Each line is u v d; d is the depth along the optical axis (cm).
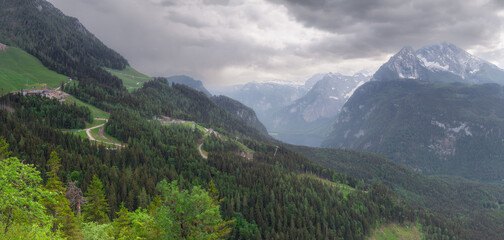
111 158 15775
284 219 16050
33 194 3494
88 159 14088
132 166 15912
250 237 13875
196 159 19375
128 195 11819
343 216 18662
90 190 8981
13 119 16662
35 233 3353
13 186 3434
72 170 13138
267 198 17188
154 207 8000
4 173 3269
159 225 4116
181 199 4188
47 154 13725
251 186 18088
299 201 18275
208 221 4391
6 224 3300
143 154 17012
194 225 4391
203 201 4422
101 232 5422
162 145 19762
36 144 14338
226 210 14538
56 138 16200
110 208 10512
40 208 3550
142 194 11525
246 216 15238
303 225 16488
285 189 19075
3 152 11256
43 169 11806
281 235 14662
